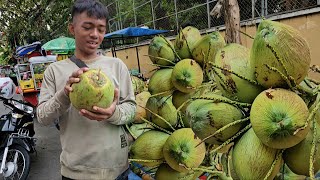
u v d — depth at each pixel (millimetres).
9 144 5047
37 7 19391
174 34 10531
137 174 2604
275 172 1070
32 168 6012
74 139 2008
